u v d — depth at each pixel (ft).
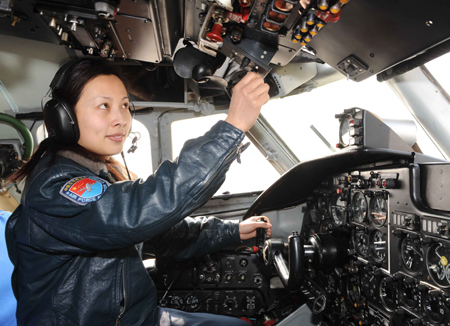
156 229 3.33
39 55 8.75
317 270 8.11
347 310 7.13
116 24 4.67
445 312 4.68
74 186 3.54
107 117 3.92
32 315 3.98
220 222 6.75
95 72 3.85
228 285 9.96
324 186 8.51
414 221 5.26
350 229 7.09
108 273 4.10
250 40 4.56
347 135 6.96
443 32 3.72
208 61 5.73
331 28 4.43
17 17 5.15
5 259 5.25
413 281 5.28
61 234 3.48
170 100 9.94
